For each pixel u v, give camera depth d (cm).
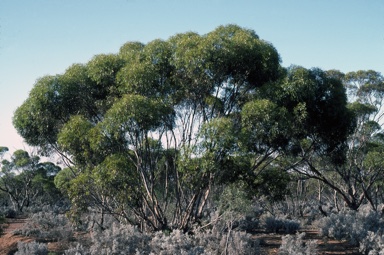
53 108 1652
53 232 1992
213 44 1468
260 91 1556
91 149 1516
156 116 1425
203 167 1359
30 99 1661
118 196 1521
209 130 1351
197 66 1459
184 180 1448
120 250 1390
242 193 1490
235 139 1358
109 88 1638
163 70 1595
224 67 1520
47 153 1969
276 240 1908
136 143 1531
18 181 4988
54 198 5431
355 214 2066
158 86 1592
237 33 1559
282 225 2222
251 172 1506
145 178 1638
